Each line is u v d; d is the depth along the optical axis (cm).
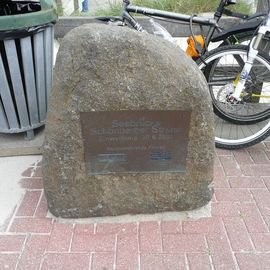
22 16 279
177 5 596
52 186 257
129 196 264
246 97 352
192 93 232
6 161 327
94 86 229
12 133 346
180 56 233
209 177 262
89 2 958
